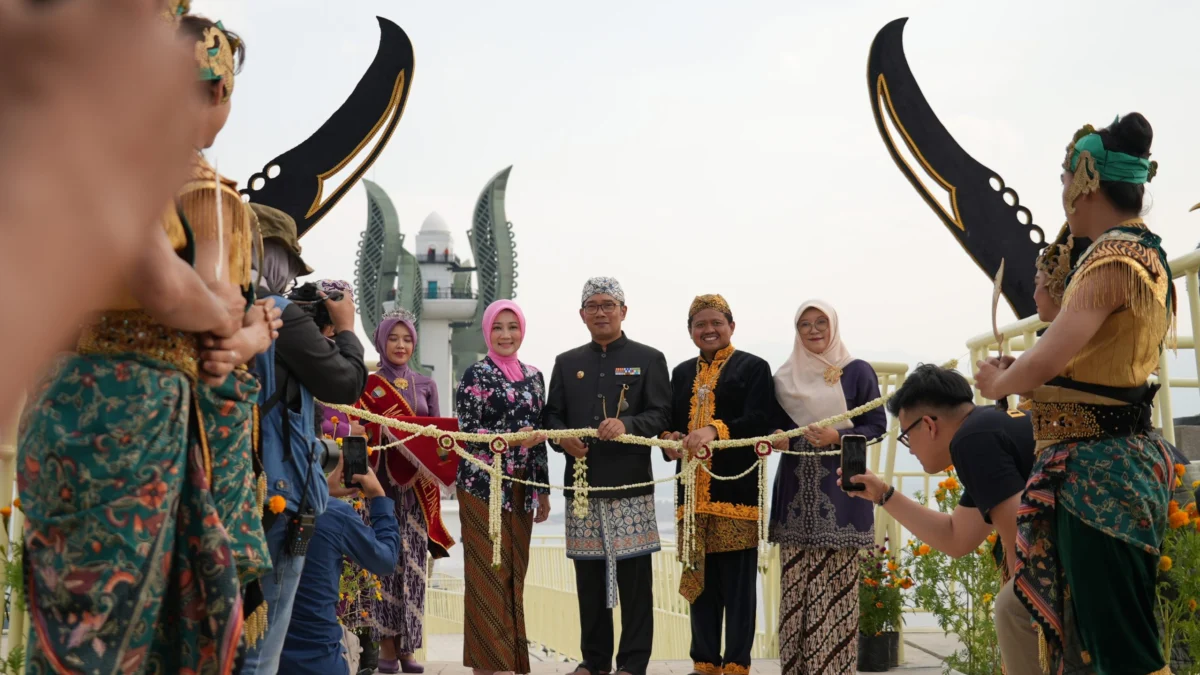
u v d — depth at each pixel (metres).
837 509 4.90
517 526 5.32
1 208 0.30
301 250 3.23
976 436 3.30
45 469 1.83
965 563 5.08
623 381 5.45
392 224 59.16
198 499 1.96
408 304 58.41
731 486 5.23
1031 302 5.57
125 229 0.32
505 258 59.97
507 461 5.30
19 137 0.31
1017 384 2.79
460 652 8.94
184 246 1.92
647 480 5.38
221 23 2.07
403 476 5.71
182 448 1.93
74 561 1.80
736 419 5.28
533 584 10.80
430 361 59.25
